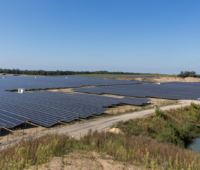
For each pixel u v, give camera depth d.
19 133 25.08
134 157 13.69
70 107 40.09
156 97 66.44
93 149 15.37
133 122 32.06
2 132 25.53
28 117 30.61
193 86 123.62
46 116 31.91
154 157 14.34
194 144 27.47
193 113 41.81
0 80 141.00
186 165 12.61
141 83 143.88
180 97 65.31
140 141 18.48
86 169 10.38
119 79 195.00
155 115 36.81
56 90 84.50
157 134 28.80
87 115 34.19
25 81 135.25
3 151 12.93
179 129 29.11
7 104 40.41
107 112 41.28
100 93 72.56
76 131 26.47
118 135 21.58
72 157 12.41
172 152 15.35
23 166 10.23
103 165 11.53
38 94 60.59
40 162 10.48
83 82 136.88
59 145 14.68
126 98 57.94
